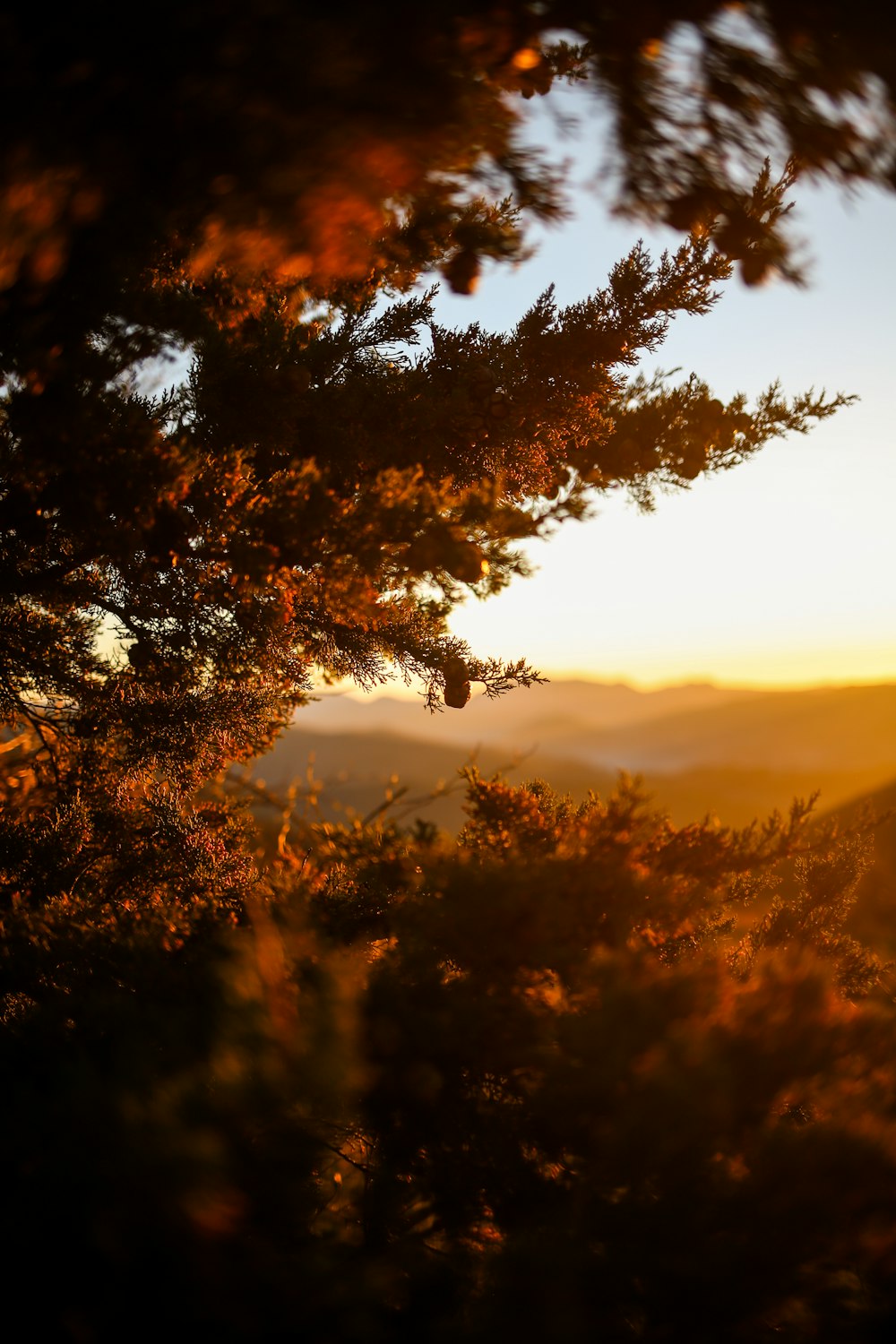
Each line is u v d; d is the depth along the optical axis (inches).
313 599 119.3
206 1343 60.9
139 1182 60.2
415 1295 76.7
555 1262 66.7
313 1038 73.6
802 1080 73.2
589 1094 69.5
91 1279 61.2
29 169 55.9
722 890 115.6
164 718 174.2
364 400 157.2
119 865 184.9
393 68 56.6
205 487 107.7
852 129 59.0
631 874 93.2
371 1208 84.5
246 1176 75.0
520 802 123.0
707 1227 67.5
